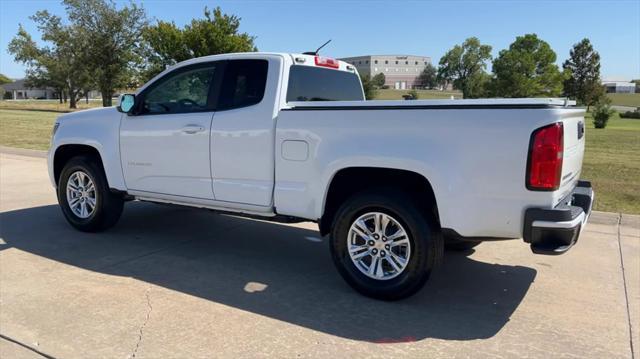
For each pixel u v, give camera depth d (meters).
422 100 3.94
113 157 5.75
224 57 5.05
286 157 4.51
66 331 3.61
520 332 3.71
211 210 5.20
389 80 129.62
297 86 4.94
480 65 114.06
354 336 3.61
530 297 4.36
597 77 95.81
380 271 4.20
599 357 3.38
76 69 57.28
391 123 3.98
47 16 55.66
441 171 3.81
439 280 4.75
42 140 17.42
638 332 3.73
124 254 5.39
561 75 75.38
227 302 4.17
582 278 4.82
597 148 18.84
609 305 4.20
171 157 5.27
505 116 3.62
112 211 6.03
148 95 5.54
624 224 6.69
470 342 3.55
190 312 3.96
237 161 4.80
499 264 5.22
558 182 3.58
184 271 4.90
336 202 4.58
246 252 5.56
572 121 3.99
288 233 6.38
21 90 128.75
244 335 3.60
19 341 3.46
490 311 4.07
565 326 3.82
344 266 4.31
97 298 4.19
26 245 5.63
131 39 55.59
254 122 4.67
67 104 74.94
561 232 3.55
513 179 3.62
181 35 40.84
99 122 5.88
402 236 4.06
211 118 4.94
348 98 5.82
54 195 8.45
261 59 4.82
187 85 5.24
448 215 3.83
